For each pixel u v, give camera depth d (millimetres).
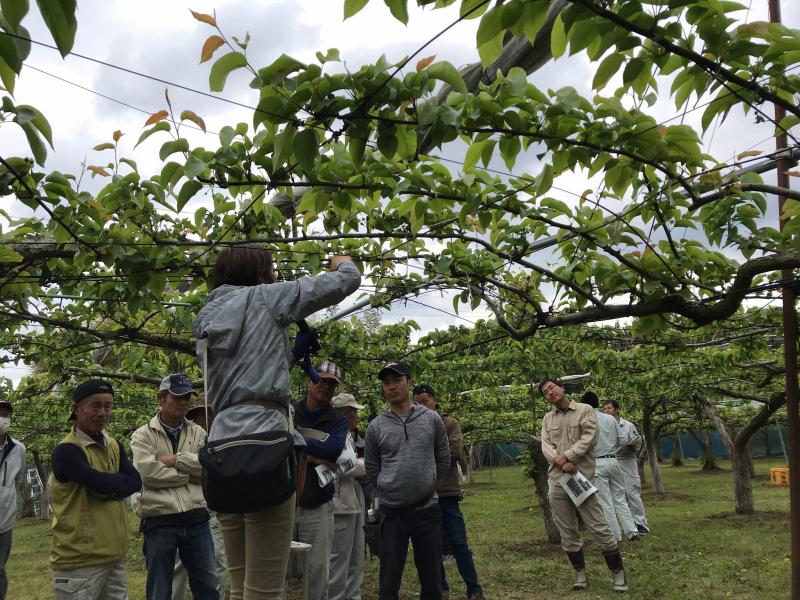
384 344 8516
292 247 4465
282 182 2869
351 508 5457
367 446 4805
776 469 19344
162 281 3844
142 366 7230
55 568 3967
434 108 2326
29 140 2115
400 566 4551
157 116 2576
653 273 3992
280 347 2227
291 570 7156
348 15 1741
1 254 3432
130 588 7891
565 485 6668
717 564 7680
